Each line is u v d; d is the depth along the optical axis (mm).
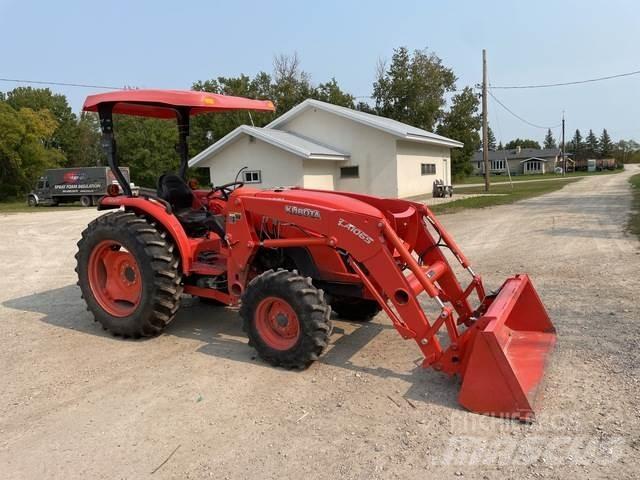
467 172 49531
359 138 23344
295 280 4324
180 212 5824
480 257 8984
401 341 5027
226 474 3021
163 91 4996
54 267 9711
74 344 5246
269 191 5121
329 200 4559
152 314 5105
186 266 5176
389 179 22969
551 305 5859
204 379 4301
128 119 47750
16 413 3836
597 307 5703
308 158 21094
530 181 47531
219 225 5312
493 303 4074
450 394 3863
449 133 46375
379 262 4141
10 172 45594
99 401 3979
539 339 4469
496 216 15438
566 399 3676
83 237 5516
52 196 35562
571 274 7320
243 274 4918
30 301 7035
